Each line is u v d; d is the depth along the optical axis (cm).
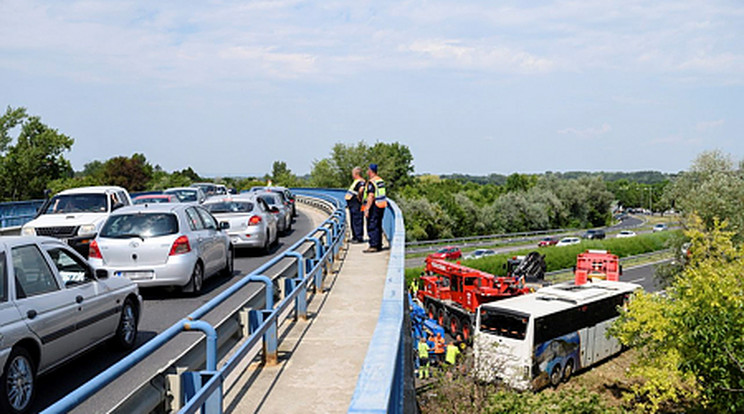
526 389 2166
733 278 1747
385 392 223
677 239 3950
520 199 9612
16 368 532
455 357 2616
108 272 729
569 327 2589
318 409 541
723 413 1847
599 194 11088
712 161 4175
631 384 2597
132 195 2361
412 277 4534
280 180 11512
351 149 11094
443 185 12462
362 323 861
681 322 1897
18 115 5572
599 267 4144
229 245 1341
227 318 647
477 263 5191
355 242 1822
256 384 609
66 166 5875
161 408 468
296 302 880
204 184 3139
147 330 857
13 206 2247
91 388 305
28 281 583
